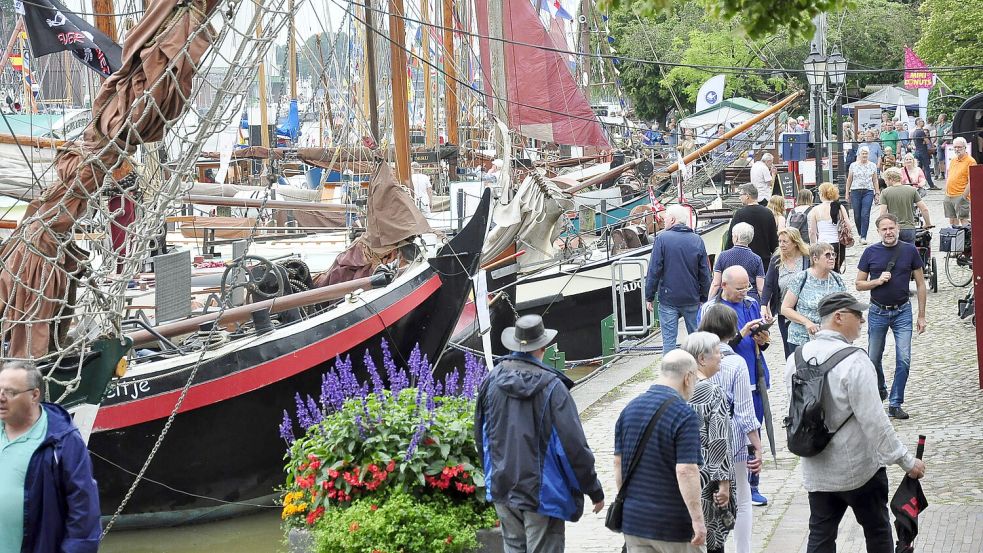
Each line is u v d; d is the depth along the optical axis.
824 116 30.81
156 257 11.72
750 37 6.12
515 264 16.69
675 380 6.18
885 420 6.53
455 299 13.29
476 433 6.78
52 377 8.80
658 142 46.00
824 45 27.47
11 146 12.63
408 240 14.49
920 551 7.41
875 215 27.95
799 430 6.68
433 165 29.14
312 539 7.43
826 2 5.95
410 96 38.50
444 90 34.62
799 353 6.82
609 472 10.49
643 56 52.56
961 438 10.25
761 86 47.62
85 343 8.80
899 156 33.19
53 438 5.75
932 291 18.00
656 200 25.92
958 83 41.38
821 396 6.62
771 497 9.27
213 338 11.92
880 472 6.70
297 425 11.93
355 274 14.57
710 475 6.69
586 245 21.28
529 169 17.08
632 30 53.84
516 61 32.03
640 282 17.98
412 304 12.91
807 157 29.77
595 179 25.59
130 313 14.20
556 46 34.34
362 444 7.52
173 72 8.64
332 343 12.09
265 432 11.76
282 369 11.73
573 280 18.42
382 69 23.77
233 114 9.19
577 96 32.84
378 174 14.61
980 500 8.45
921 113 36.25
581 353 18.58
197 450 11.51
